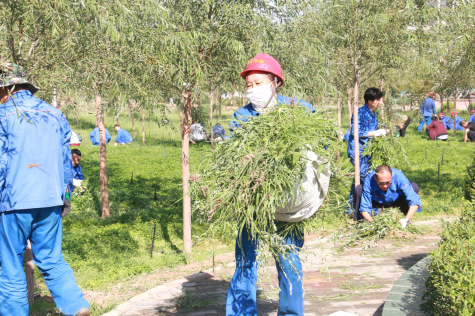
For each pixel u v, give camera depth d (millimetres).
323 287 4312
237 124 3004
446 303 2617
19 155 3041
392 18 7980
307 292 4180
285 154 2590
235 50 6441
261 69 3076
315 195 2766
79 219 10438
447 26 7992
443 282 2633
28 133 3080
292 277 3025
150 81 6422
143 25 5363
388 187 5125
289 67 6816
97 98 6816
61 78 4902
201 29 6672
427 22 8094
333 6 8055
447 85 9039
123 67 5609
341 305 3826
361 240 3236
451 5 7859
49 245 3221
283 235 2939
